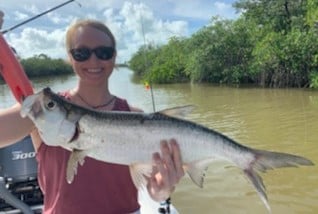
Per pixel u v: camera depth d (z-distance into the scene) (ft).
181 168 2.87
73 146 2.81
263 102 25.61
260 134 15.66
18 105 2.96
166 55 55.26
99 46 3.08
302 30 37.17
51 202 3.00
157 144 2.88
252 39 42.27
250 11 45.19
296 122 17.63
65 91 3.24
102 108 3.19
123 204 3.06
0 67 2.95
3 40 2.93
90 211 2.95
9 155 5.57
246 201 9.05
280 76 35.12
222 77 43.98
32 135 3.01
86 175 2.96
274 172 10.63
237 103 25.98
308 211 8.45
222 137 2.97
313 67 33.32
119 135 2.86
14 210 5.19
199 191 9.73
